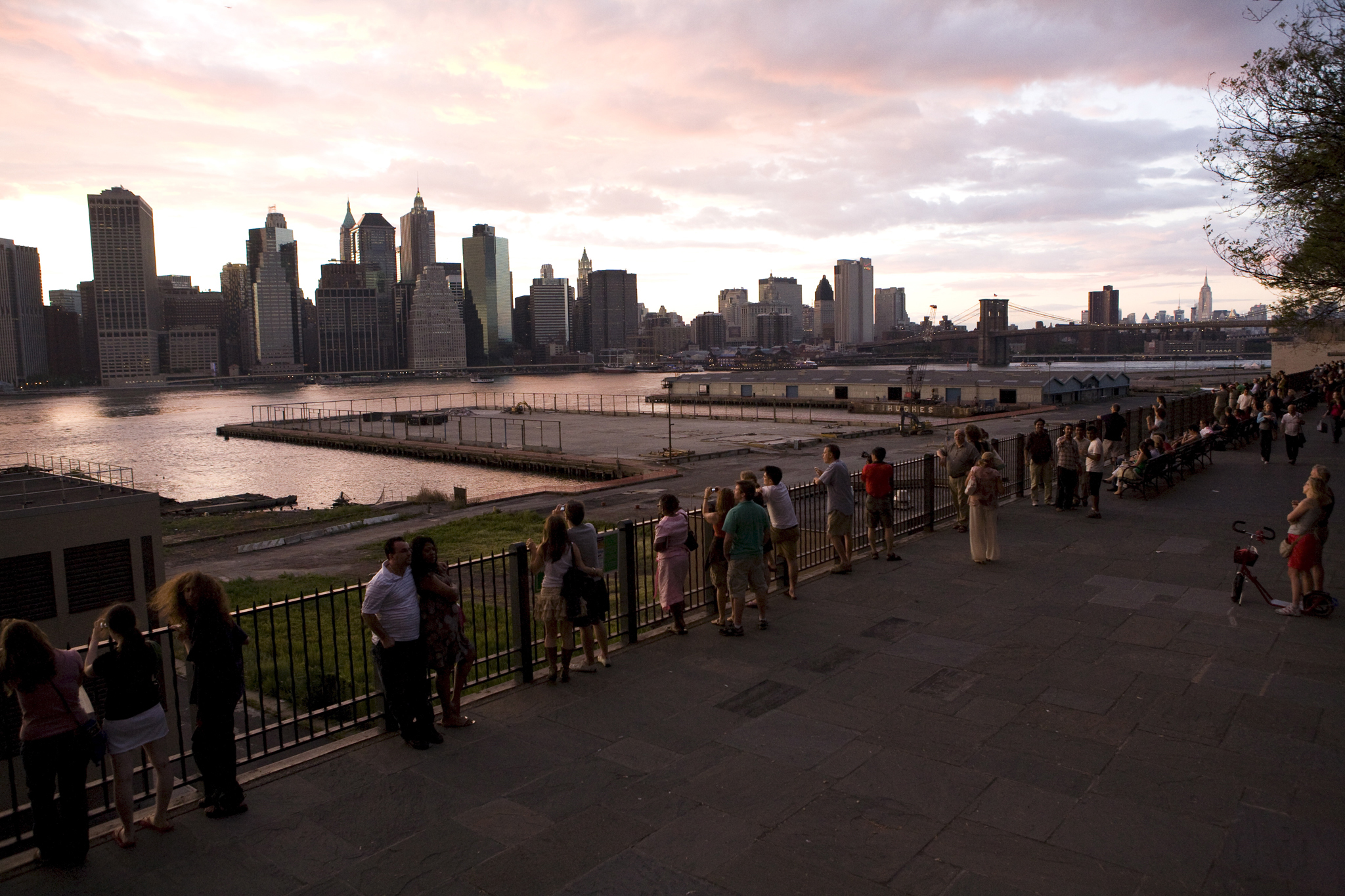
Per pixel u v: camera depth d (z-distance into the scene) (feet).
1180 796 20.98
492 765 23.30
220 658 20.63
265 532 128.67
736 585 33.76
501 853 18.97
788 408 357.41
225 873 18.47
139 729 19.53
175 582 20.86
